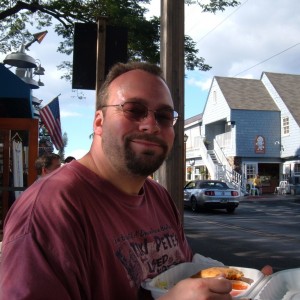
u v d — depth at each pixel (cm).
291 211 1995
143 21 1152
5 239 135
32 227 133
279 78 3400
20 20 1406
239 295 155
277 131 3200
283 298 167
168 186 396
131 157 164
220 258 840
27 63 1088
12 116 857
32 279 123
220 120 3384
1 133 727
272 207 2227
